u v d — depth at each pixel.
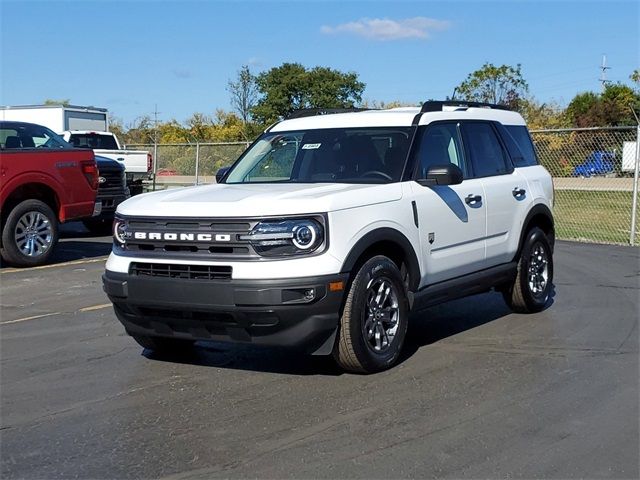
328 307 5.64
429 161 6.96
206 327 5.83
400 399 5.53
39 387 6.00
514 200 7.96
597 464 4.39
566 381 5.93
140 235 6.01
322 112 7.96
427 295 6.71
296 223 5.61
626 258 12.71
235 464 4.46
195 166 26.88
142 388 5.93
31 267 12.09
